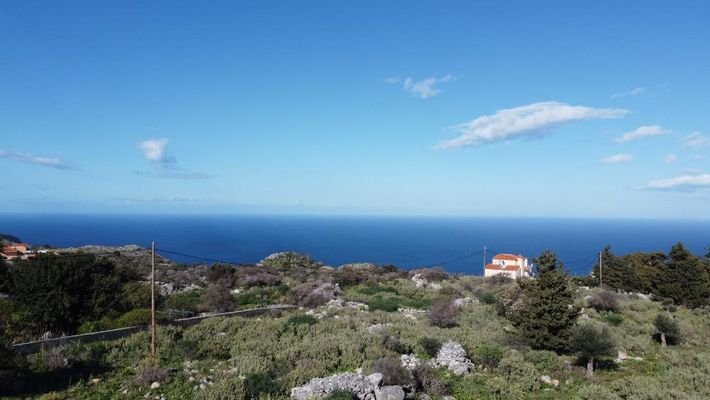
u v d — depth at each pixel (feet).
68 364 62.23
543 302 79.66
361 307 117.50
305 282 151.43
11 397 51.57
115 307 90.53
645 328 101.24
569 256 599.16
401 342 75.20
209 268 169.58
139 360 65.72
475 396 58.13
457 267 478.59
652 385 56.80
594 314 114.52
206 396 51.44
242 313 105.81
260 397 52.60
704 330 106.73
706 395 55.62
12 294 89.97
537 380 64.90
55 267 83.20
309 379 58.70
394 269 206.69
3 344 55.36
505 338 81.51
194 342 74.28
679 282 142.20
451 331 85.40
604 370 71.92
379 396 53.21
